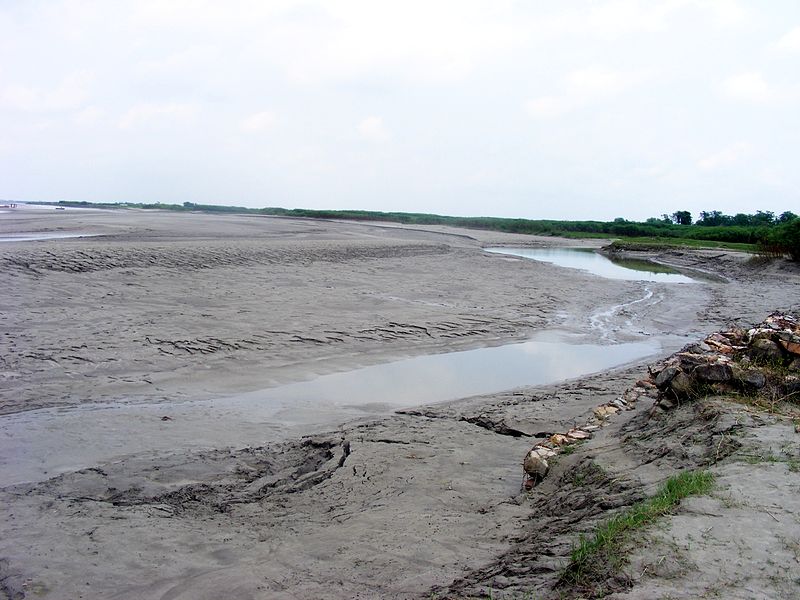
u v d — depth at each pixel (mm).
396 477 7395
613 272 35531
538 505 6402
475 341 16453
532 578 4527
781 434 6137
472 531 5914
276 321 16406
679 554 4234
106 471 7773
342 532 5969
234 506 6887
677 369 7863
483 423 9711
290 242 33406
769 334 8203
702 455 6074
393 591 4812
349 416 10523
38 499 6914
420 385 12617
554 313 20422
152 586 5117
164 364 12680
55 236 33906
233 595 4926
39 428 9352
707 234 61875
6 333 13531
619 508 5398
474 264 32469
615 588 4020
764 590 3781
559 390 11523
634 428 7617
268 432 9633
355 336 15820
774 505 4777
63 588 5098
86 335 13844
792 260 33562
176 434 9352
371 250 33000
